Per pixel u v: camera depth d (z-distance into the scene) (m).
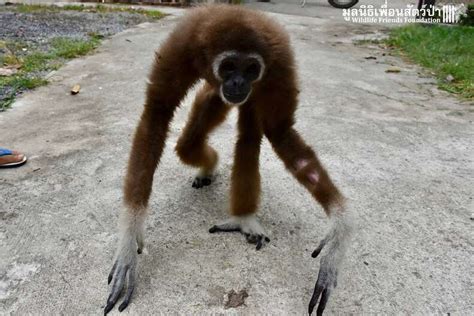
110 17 2.91
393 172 1.09
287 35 0.77
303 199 0.96
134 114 1.35
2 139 1.16
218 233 0.84
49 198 0.92
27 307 0.66
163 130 0.76
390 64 2.11
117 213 0.88
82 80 1.65
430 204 0.96
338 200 0.73
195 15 0.76
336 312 0.67
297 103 0.78
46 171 1.02
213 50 0.70
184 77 0.75
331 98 1.58
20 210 0.88
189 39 0.73
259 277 0.73
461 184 1.04
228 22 0.70
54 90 1.54
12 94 1.46
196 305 0.67
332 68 1.97
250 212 0.84
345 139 1.25
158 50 0.76
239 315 0.65
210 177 1.01
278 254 0.79
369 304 0.68
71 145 1.14
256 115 0.83
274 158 1.14
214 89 0.82
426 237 0.85
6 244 0.78
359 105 1.53
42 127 1.25
